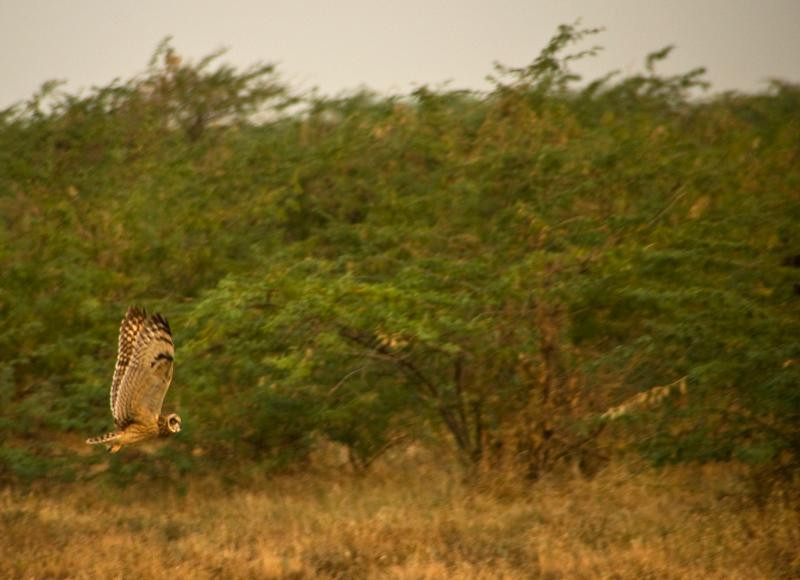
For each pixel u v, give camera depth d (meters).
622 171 71.81
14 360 64.88
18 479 63.88
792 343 55.78
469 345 62.06
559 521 52.75
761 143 76.44
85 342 66.81
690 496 57.41
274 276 62.94
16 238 74.81
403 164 85.38
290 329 60.91
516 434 62.91
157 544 49.12
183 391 63.88
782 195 67.62
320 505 58.62
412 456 72.00
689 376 54.91
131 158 97.62
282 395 63.66
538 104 81.56
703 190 70.50
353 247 77.06
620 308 61.75
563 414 62.09
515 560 47.72
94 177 90.75
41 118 101.44
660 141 76.38
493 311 62.22
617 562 46.03
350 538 49.75
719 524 50.78
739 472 61.84
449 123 86.00
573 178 72.62
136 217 76.25
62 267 70.00
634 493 57.53
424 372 64.31
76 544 48.62
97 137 100.31
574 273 61.75
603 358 60.22
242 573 44.91
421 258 67.38
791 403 53.03
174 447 64.44
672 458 56.97
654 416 58.56
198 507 59.62
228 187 87.81
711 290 59.16
